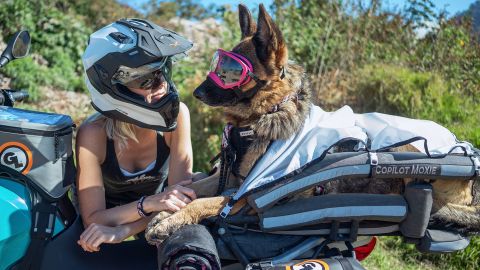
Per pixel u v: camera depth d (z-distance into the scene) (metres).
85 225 2.44
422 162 2.11
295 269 1.99
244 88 2.55
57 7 11.78
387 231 2.24
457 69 7.57
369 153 2.11
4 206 2.12
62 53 9.87
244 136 2.48
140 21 2.40
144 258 2.38
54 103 8.49
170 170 2.64
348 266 2.02
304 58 7.66
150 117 2.36
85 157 2.44
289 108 2.46
